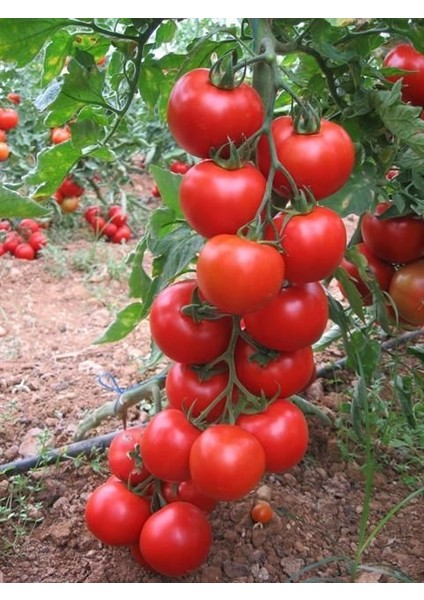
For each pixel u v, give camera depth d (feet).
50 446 3.51
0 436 3.64
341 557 2.72
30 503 3.18
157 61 2.82
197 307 2.27
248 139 2.02
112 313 5.54
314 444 3.47
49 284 6.23
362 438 3.08
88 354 4.60
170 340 2.31
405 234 2.83
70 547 2.96
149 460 2.39
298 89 3.10
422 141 2.35
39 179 2.89
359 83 2.49
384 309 2.83
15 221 7.02
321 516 3.07
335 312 2.68
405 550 2.91
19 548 2.96
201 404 2.37
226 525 2.97
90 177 7.51
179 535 2.53
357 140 2.57
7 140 7.05
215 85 2.05
